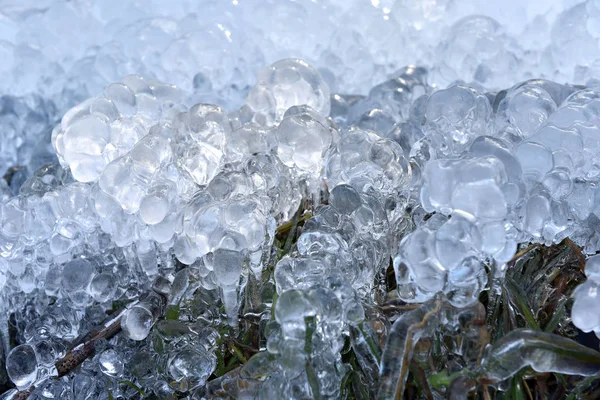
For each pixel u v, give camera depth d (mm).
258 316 244
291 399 215
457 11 370
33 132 363
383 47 367
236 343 247
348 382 233
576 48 336
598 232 248
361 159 245
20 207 263
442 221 227
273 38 375
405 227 251
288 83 281
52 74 375
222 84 363
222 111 262
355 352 227
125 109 275
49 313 264
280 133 245
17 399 251
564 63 340
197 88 361
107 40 391
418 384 225
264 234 234
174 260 259
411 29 369
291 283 226
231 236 228
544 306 244
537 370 208
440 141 257
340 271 229
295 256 238
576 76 338
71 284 258
